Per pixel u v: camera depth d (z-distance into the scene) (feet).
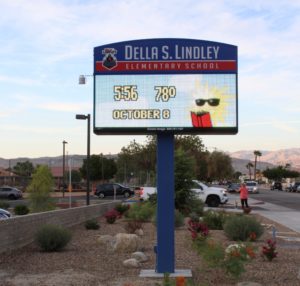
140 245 48.24
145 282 31.32
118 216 83.15
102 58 34.09
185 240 52.06
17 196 195.21
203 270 34.88
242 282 30.78
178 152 88.43
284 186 331.77
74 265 37.68
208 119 33.60
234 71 33.76
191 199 87.15
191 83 33.81
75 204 129.80
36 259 40.60
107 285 30.63
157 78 33.88
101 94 33.99
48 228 45.75
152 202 90.07
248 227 52.44
